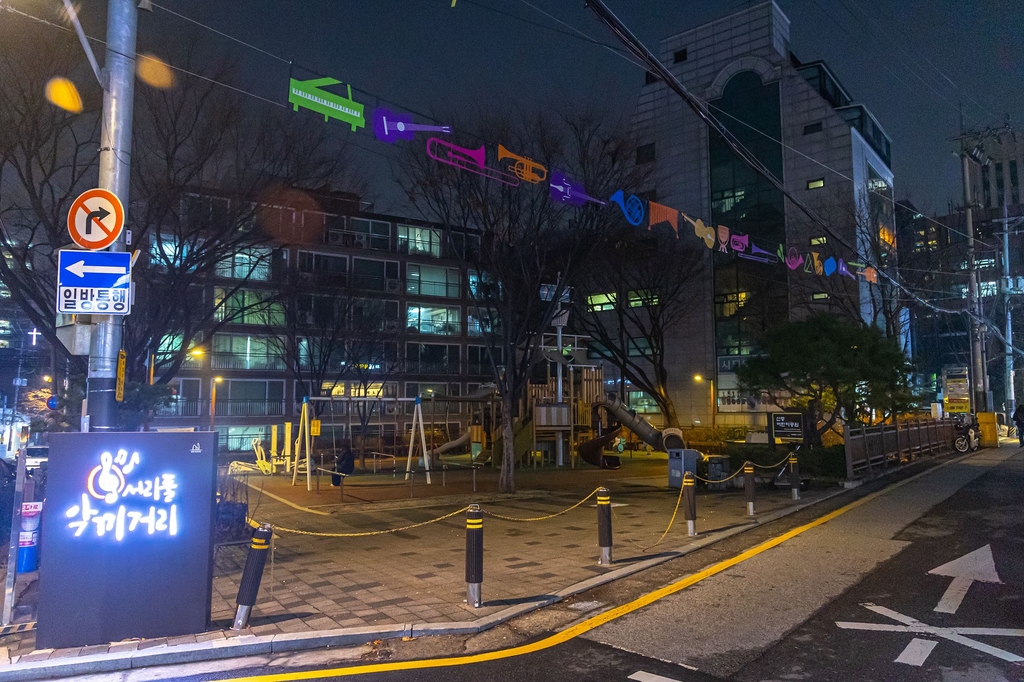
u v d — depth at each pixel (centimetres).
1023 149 3628
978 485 1609
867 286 3406
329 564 878
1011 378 3856
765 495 1535
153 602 578
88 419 701
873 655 541
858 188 3747
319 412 3462
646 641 584
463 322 4612
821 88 4356
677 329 4394
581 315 3703
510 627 630
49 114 1040
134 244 1189
